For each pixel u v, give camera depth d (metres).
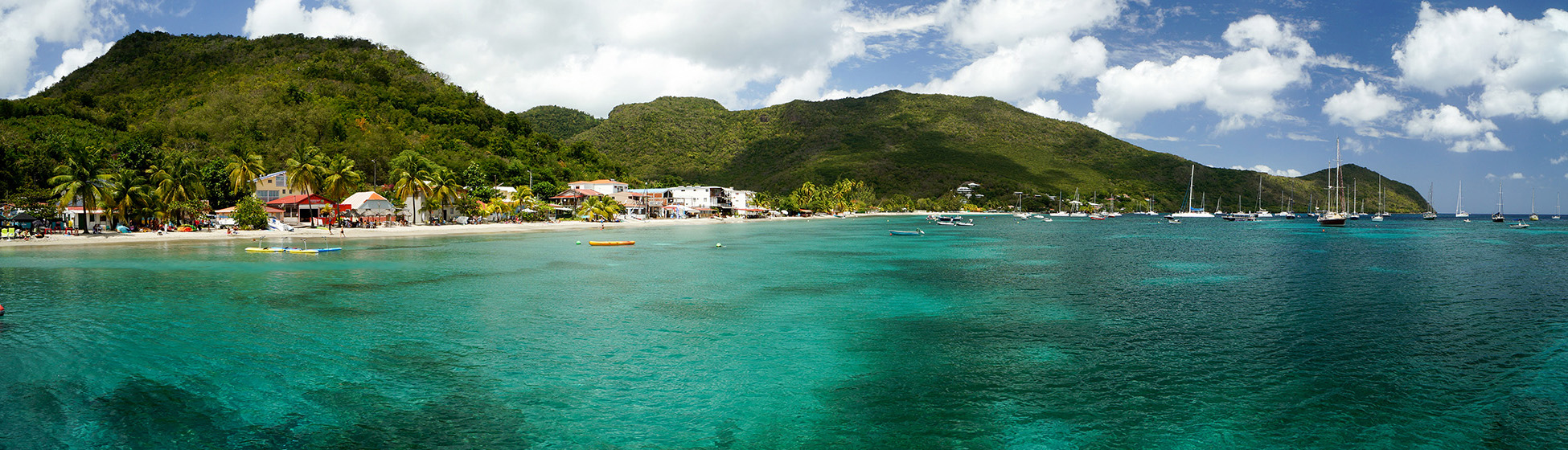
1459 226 182.88
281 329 29.50
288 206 104.69
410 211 122.12
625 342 27.89
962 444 17.12
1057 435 17.75
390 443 16.84
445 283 45.28
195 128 157.38
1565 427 18.36
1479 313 35.03
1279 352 26.20
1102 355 25.73
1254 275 53.19
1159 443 17.27
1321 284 47.06
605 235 106.56
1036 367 23.98
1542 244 94.12
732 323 32.09
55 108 154.62
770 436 17.66
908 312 35.41
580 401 20.14
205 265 53.78
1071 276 52.09
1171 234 131.88
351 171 113.62
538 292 41.47
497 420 18.48
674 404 19.97
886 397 20.70
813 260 65.62
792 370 23.53
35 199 84.00
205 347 25.89
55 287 41.06
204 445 16.56
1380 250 82.38
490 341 27.73
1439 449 17.00
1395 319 33.19
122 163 101.38
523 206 143.50
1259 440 17.44
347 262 58.09
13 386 20.89
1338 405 20.00
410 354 25.34
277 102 181.38
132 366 23.06
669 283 46.78
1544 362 24.67
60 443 16.61
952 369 23.77
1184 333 29.72
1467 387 21.72
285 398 20.08
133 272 48.59
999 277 51.38
